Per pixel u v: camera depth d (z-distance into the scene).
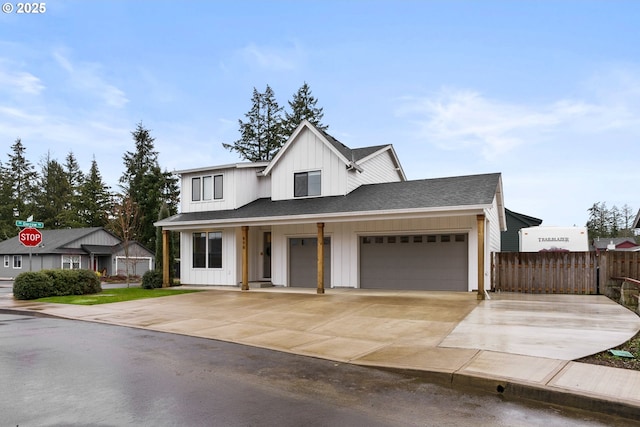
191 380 5.73
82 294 17.28
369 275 17.34
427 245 16.42
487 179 16.06
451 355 6.72
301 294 15.47
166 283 19.62
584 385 5.07
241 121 41.06
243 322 10.45
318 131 18.27
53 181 56.78
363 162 19.11
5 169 60.56
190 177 21.16
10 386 5.43
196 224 18.67
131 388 5.36
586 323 9.26
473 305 12.09
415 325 9.50
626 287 13.24
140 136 50.16
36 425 4.12
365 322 10.04
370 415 4.44
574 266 15.43
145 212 42.75
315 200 17.94
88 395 5.07
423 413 4.51
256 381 5.69
